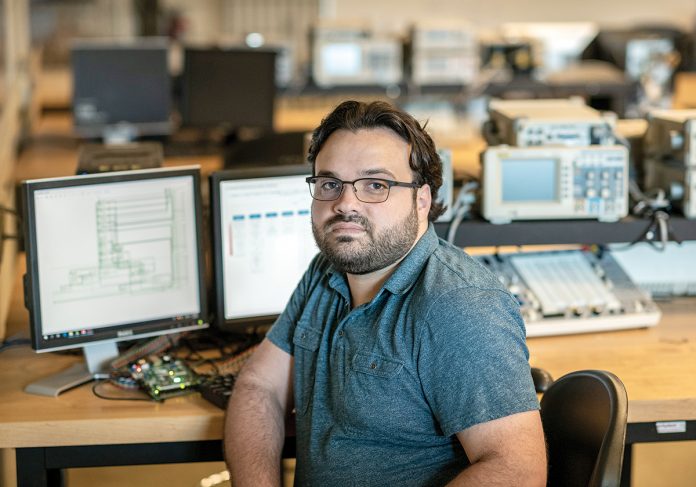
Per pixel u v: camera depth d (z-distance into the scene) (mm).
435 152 1910
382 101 1902
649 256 2865
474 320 1730
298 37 8695
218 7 8688
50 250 2238
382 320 1838
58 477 2244
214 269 2465
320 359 1946
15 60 5152
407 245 1855
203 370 2354
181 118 5152
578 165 2541
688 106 6281
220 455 2168
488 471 1666
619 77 6180
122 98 5195
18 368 2375
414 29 5801
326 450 1889
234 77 5145
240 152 4461
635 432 2188
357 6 8734
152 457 2160
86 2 8148
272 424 2039
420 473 1828
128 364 2314
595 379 1861
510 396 1695
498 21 8805
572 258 2689
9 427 2082
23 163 4770
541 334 2527
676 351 2443
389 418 1814
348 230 1837
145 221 2318
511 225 2566
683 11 8773
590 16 8820
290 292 2521
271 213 2475
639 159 2846
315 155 1918
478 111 5945
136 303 2338
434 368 1753
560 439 1909
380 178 1829
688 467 3426
